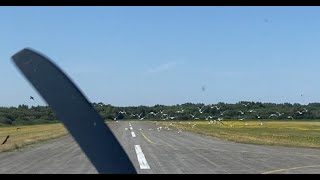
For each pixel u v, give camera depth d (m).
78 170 18.11
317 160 24.75
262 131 76.44
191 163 21.86
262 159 24.95
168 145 36.78
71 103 1.88
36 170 18.09
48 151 28.70
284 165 21.69
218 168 19.75
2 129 76.56
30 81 1.86
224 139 48.06
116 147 1.95
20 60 1.86
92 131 1.91
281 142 43.72
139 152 28.95
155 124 112.38
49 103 1.85
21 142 37.03
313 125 111.12
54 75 1.87
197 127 93.88
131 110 106.75
